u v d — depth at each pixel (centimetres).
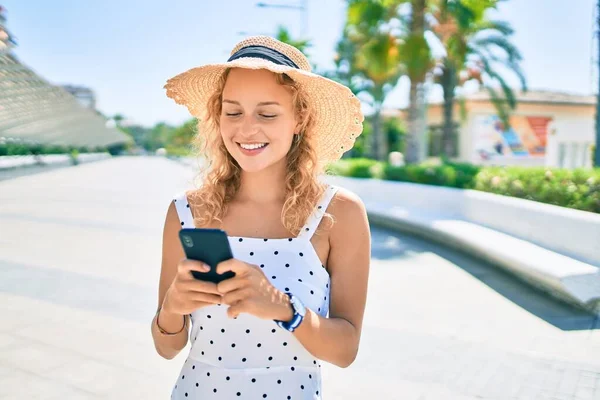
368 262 147
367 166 1494
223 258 111
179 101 170
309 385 137
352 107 153
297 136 152
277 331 134
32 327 439
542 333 446
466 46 1788
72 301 515
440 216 1012
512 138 2575
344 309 142
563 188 798
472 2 1480
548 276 556
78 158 4366
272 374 134
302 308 123
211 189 152
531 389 344
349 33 1814
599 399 330
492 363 385
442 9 1531
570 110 2627
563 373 367
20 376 347
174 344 146
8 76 1275
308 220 143
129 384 341
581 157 2673
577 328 459
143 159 7156
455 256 773
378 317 488
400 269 685
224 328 135
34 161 3067
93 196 1619
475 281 623
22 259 701
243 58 139
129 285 580
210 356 137
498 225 838
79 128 3809
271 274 138
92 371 358
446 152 2031
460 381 356
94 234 922
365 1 1510
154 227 1018
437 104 2720
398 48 1545
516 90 2831
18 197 1574
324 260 145
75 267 661
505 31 1872
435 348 414
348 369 375
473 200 931
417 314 498
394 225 1077
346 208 145
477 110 2527
